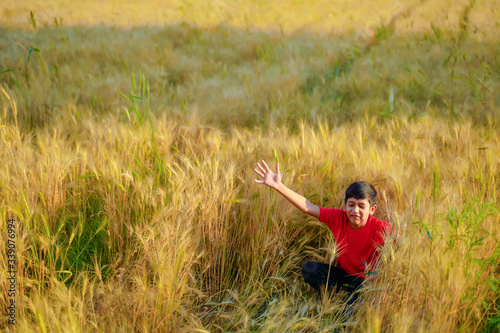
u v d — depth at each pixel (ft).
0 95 15.57
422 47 25.90
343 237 9.28
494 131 14.85
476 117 16.83
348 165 12.32
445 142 14.47
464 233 8.47
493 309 8.14
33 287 7.83
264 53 28.09
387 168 11.56
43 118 16.05
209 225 9.76
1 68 20.68
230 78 23.25
